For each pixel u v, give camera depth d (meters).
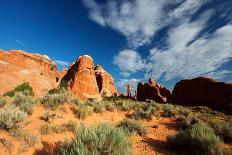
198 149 6.61
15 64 53.41
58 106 11.70
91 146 4.80
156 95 60.50
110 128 5.48
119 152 4.78
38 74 54.50
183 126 11.25
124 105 16.03
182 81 47.56
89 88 59.25
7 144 5.91
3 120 7.00
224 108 36.47
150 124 12.25
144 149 7.00
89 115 11.78
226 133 8.64
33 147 6.22
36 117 9.66
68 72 70.44
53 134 7.57
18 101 11.48
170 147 7.42
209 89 41.47
